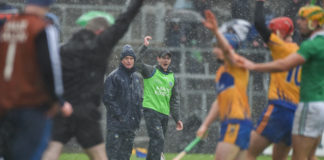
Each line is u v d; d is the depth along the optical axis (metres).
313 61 20.41
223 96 18.81
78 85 19.89
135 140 49.88
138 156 42.34
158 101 32.94
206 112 52.66
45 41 14.94
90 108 19.95
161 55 33.47
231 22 19.70
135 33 55.69
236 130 18.45
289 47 22.11
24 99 15.00
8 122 15.21
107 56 20.25
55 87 15.20
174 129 49.62
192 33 56.16
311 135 20.88
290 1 54.97
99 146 20.34
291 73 22.38
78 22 20.67
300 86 21.17
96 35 20.38
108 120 29.72
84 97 19.92
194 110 52.50
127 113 29.55
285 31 22.94
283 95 22.47
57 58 15.13
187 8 57.16
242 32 19.56
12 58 14.98
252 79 52.47
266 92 52.50
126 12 20.16
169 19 56.22
